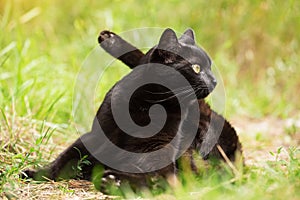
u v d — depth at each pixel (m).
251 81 17.39
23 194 8.52
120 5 17.48
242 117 15.45
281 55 17.50
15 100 12.12
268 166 8.62
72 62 15.15
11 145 10.54
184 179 8.65
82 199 8.32
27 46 14.35
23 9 17.92
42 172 9.30
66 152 9.35
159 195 8.31
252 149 11.70
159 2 17.66
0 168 9.23
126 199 8.28
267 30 17.55
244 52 17.64
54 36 17.69
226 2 17.56
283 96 16.16
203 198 7.89
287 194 7.66
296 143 12.40
